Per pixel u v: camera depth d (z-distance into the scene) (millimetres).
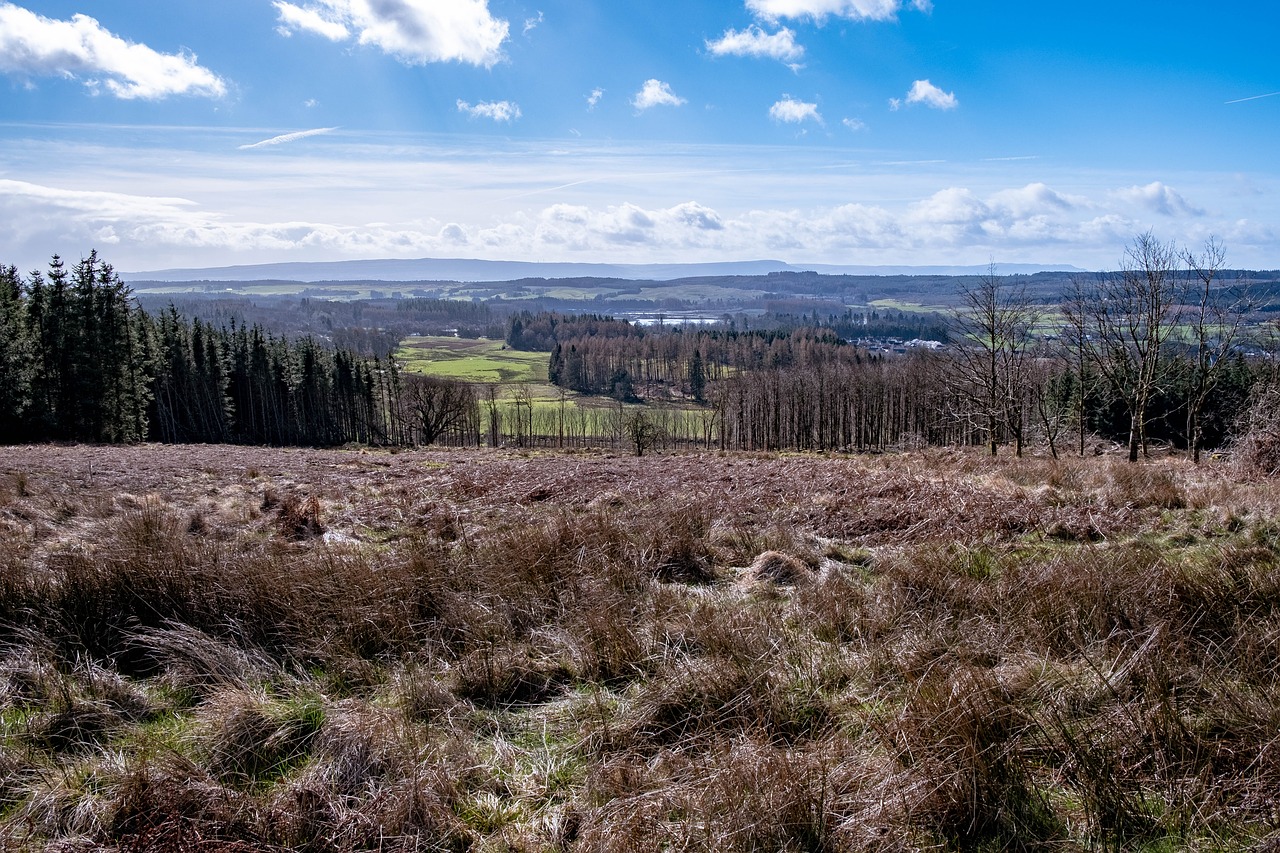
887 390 64062
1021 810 3180
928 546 7082
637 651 4781
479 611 5418
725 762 3443
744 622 5078
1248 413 16250
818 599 5633
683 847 2955
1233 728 3654
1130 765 3416
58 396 43312
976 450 28609
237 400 65375
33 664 4387
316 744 3693
